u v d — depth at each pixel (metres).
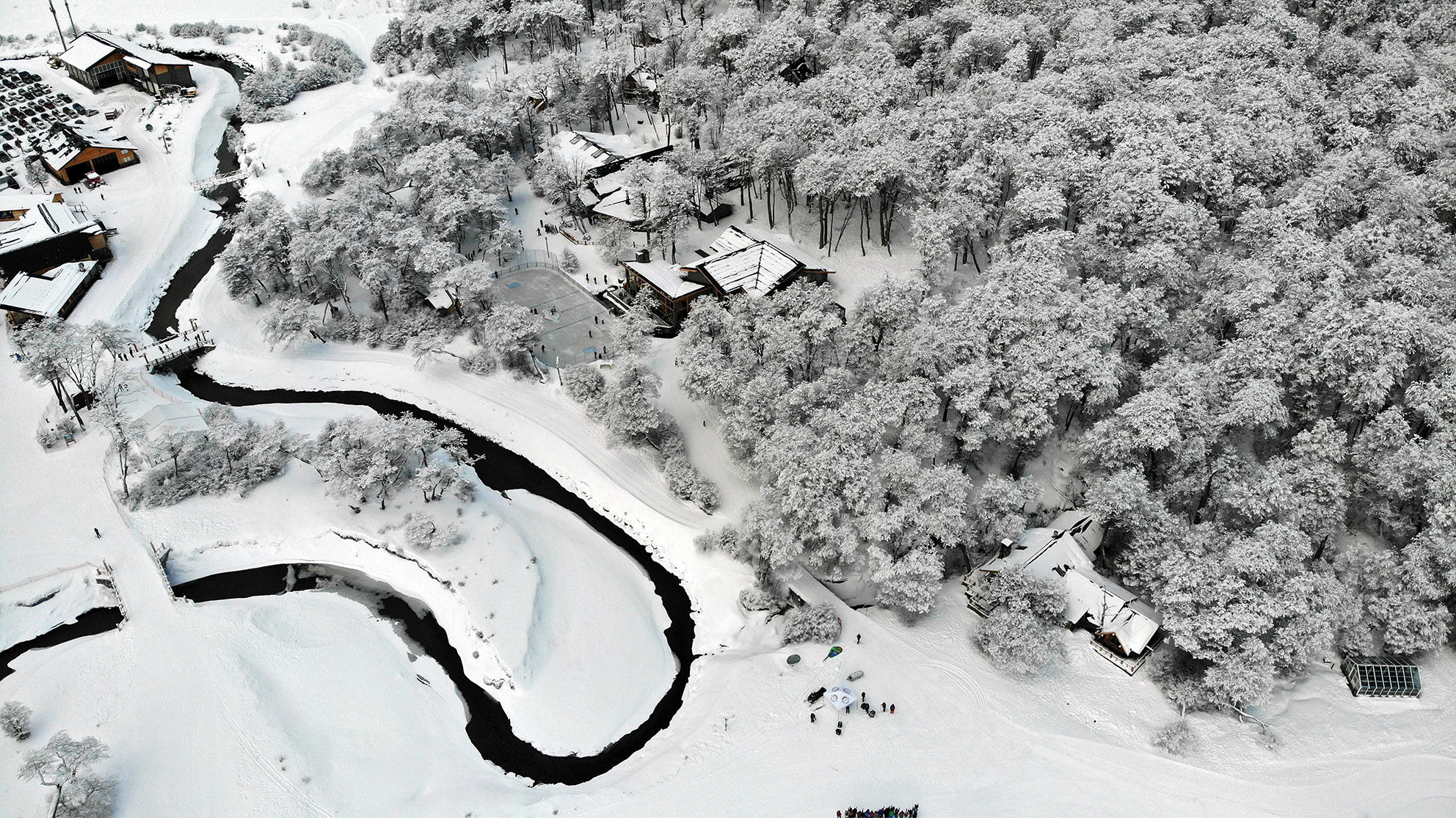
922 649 100.44
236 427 127.25
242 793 88.88
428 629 108.06
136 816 87.19
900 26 193.12
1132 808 85.19
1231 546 99.00
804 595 107.06
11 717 93.19
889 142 149.25
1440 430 108.19
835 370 120.31
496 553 114.44
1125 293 127.12
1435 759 88.69
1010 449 121.44
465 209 159.62
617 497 123.56
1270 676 89.75
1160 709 94.12
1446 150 148.50
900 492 107.56
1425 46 177.12
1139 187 135.25
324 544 117.50
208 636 103.56
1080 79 163.88
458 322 150.38
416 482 120.25
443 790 91.00
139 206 181.62
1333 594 94.50
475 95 196.38
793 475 106.62
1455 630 97.12
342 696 99.25
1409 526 105.62
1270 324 118.00
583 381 133.50
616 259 160.88
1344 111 156.12
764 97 173.00
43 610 108.62
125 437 122.00
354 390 142.88
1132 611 98.25
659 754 92.81
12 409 135.75
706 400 127.19
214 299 159.25
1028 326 120.31
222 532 118.25
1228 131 146.38
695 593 112.56
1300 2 196.50
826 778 88.25
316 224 156.00
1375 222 132.12
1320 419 113.19
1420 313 116.19
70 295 152.88
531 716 98.50
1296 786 86.56
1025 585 98.25
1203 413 110.19
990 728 92.06
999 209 146.38
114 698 97.31
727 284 143.50
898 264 153.50
